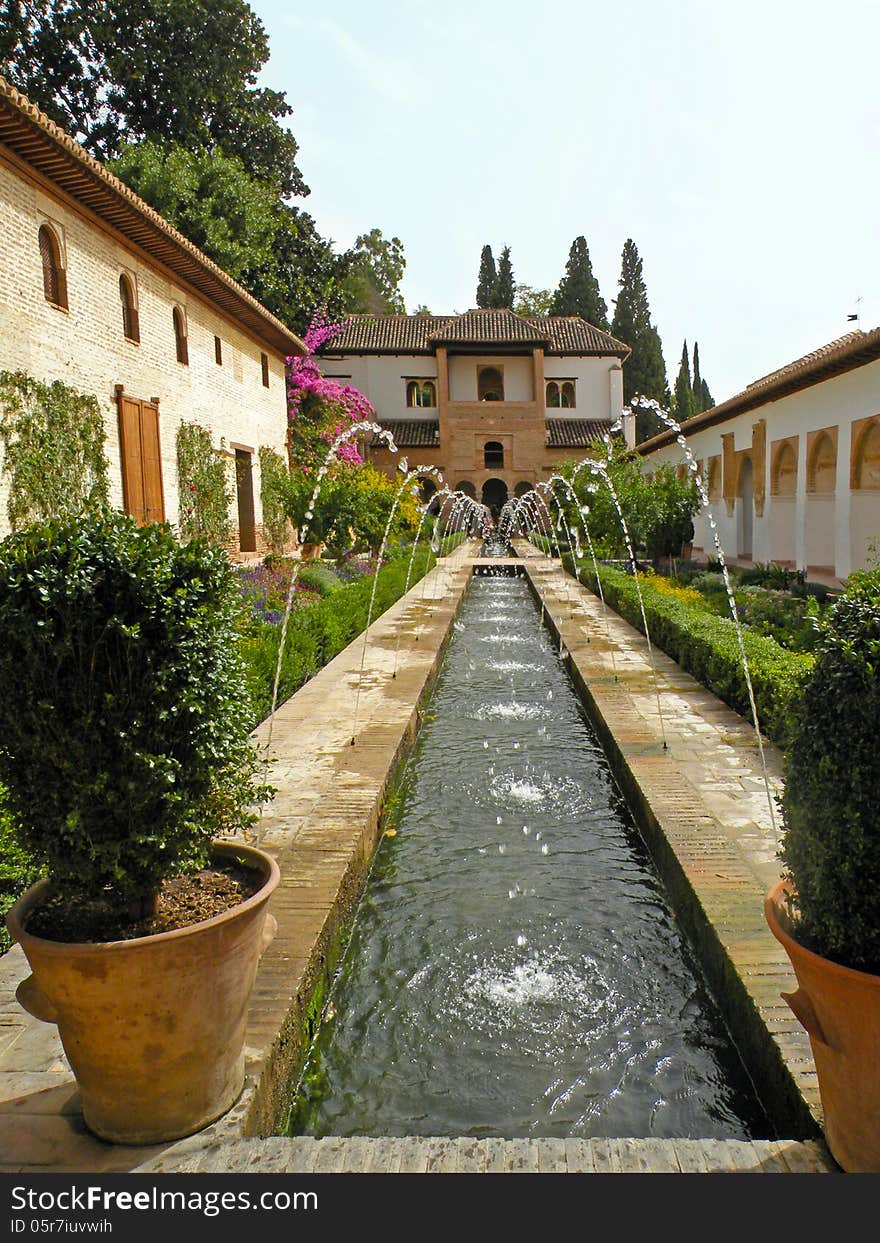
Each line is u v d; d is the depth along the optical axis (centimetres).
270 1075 247
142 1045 202
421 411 3388
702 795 471
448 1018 319
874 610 195
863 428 1148
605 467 1894
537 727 732
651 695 718
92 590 199
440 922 391
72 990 196
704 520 2084
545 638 1225
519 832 498
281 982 284
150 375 1198
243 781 243
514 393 3441
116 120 2136
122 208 1003
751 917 326
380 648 970
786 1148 207
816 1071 214
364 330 3462
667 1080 282
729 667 666
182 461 1306
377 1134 260
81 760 203
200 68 2119
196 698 210
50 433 910
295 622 827
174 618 205
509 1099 274
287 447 1992
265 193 2178
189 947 199
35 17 1934
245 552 1678
